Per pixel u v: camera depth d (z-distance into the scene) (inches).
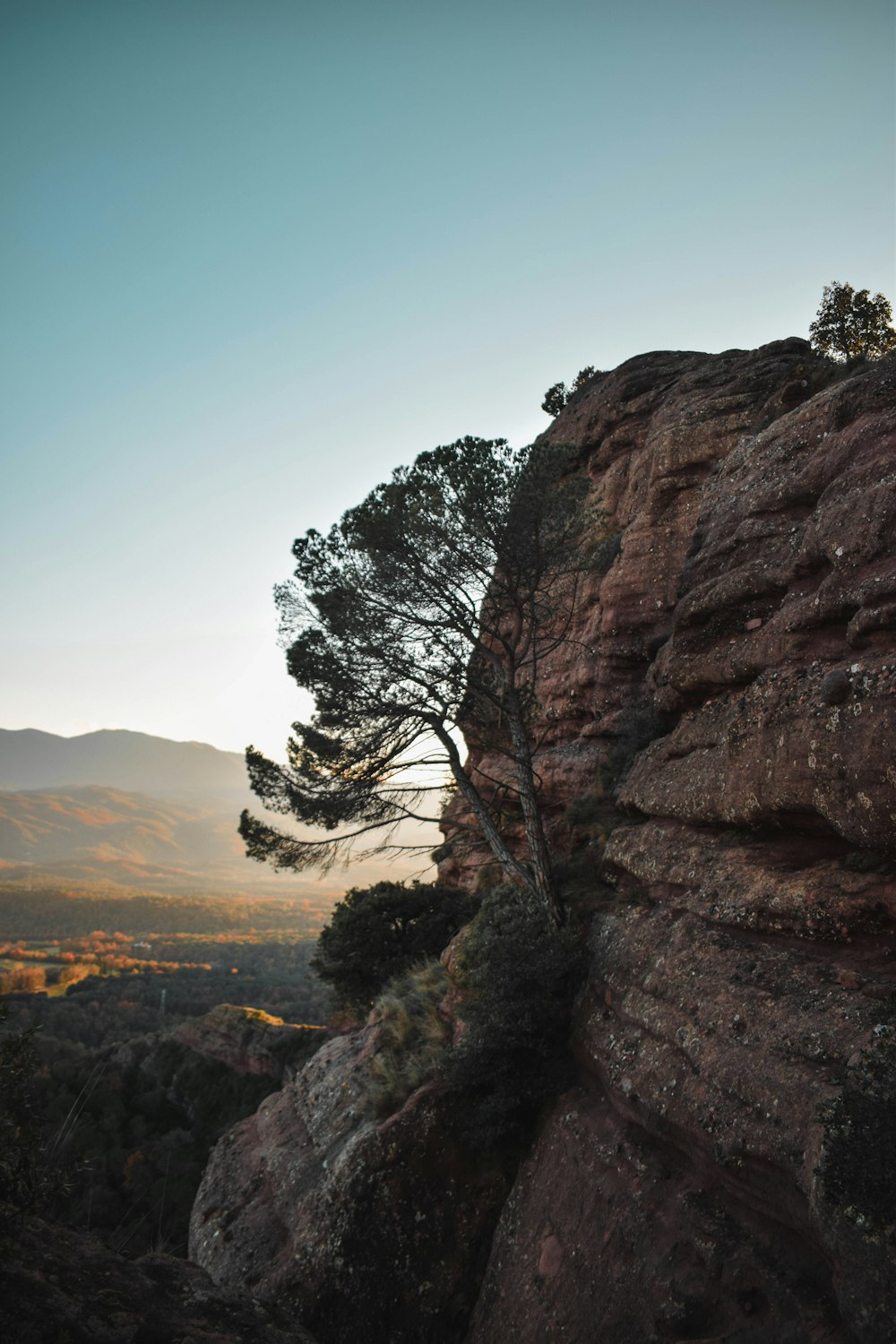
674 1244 304.3
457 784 657.0
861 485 406.6
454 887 960.3
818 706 368.2
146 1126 1537.9
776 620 448.1
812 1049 280.8
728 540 517.3
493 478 577.0
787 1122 269.9
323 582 627.5
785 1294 255.6
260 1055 1651.1
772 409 652.7
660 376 922.1
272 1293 439.5
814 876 349.7
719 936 378.3
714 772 449.1
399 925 874.1
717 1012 336.5
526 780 594.2
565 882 597.3
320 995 3235.7
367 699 641.6
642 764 577.0
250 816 670.5
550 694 876.0
